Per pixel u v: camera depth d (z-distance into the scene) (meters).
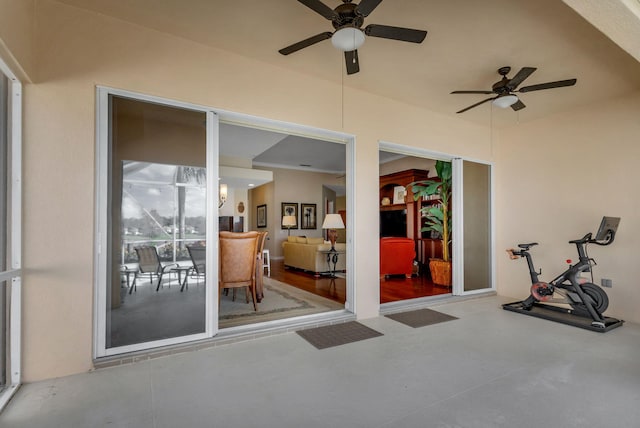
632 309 3.63
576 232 4.13
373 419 1.74
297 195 10.03
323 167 9.97
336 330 3.24
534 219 4.56
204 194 2.80
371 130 3.77
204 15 2.41
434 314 3.84
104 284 2.40
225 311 3.76
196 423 1.70
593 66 3.06
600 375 2.27
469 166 4.77
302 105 3.29
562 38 2.62
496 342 2.92
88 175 2.33
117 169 2.47
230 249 3.70
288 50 2.26
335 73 3.30
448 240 5.66
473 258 4.77
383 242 6.11
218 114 2.92
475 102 4.03
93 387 2.07
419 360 2.52
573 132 4.18
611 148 3.83
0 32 1.64
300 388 2.07
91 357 2.31
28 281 2.14
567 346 2.83
